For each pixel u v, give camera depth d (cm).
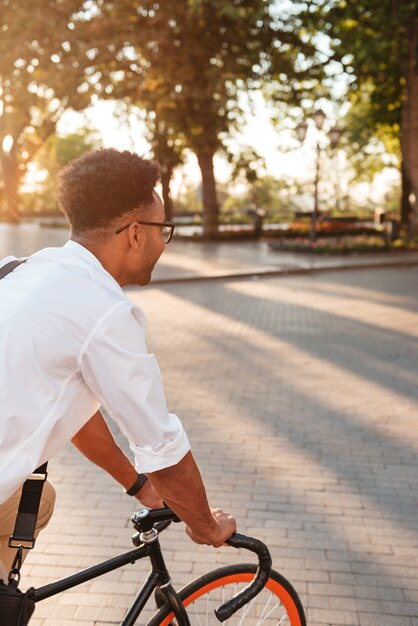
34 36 2234
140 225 149
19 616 153
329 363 704
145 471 144
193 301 1131
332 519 364
